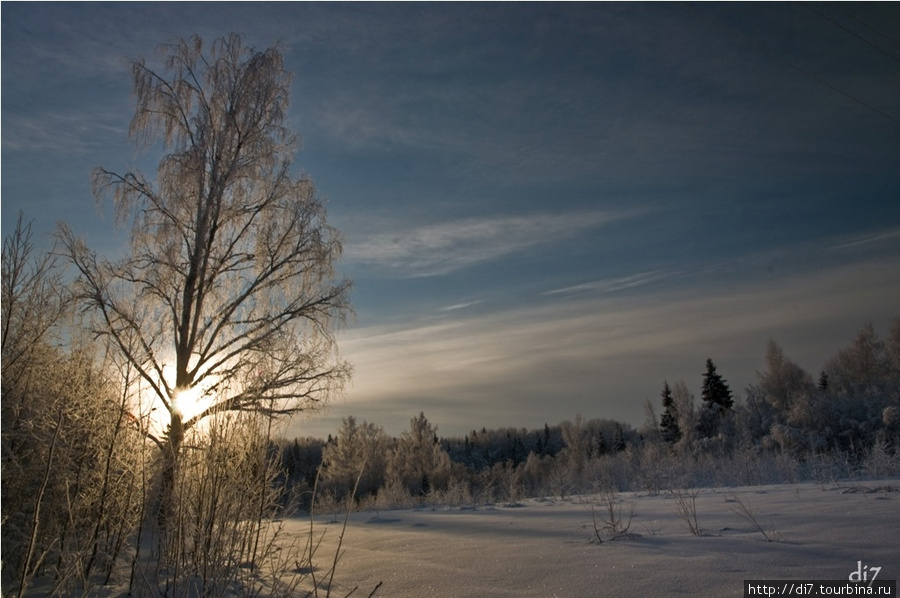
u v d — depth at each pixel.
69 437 5.41
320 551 6.56
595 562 4.47
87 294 13.73
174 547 4.72
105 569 4.97
